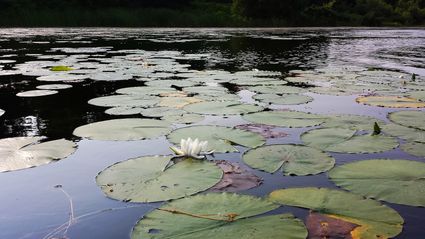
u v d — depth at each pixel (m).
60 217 1.60
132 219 1.57
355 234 1.42
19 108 3.52
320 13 30.72
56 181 1.96
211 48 10.68
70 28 21.28
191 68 6.40
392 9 36.22
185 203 1.65
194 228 1.44
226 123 3.02
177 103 3.62
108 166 2.15
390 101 3.80
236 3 26.69
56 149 2.36
